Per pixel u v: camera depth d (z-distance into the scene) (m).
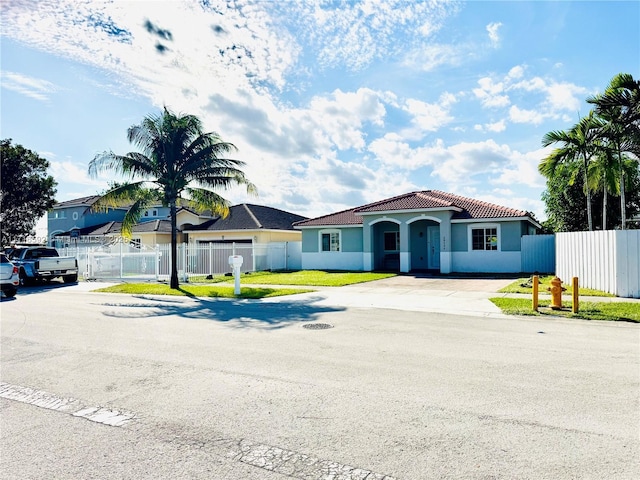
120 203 18.92
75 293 18.19
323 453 3.68
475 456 3.58
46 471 3.46
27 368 6.41
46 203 31.53
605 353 6.85
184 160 19.47
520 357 6.66
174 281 18.75
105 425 4.35
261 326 9.55
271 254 28.86
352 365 6.32
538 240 22.09
